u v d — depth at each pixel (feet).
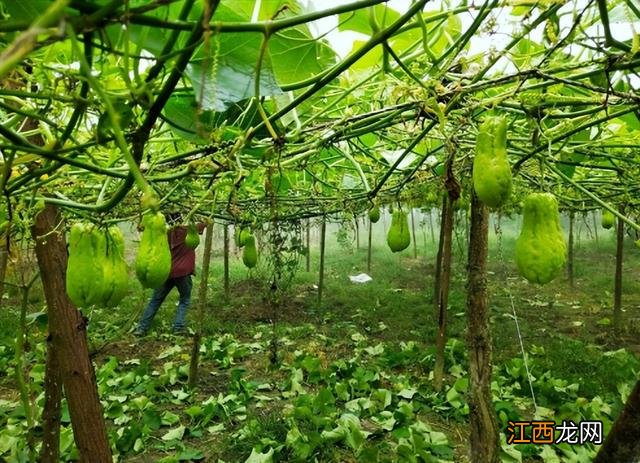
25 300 9.56
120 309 31.48
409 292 37.60
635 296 35.40
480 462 10.17
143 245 5.88
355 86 7.86
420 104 6.48
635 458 7.72
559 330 28.09
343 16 7.84
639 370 20.43
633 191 15.81
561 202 16.88
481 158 5.43
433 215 63.41
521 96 6.61
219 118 7.88
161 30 4.66
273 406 18.06
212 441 15.57
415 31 8.64
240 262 49.60
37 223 8.12
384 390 18.11
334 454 14.24
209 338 26.45
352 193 17.20
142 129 3.86
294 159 7.70
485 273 10.36
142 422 16.05
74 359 8.66
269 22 3.62
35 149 4.34
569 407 16.70
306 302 34.22
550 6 5.01
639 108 6.30
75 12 3.63
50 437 9.77
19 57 1.61
